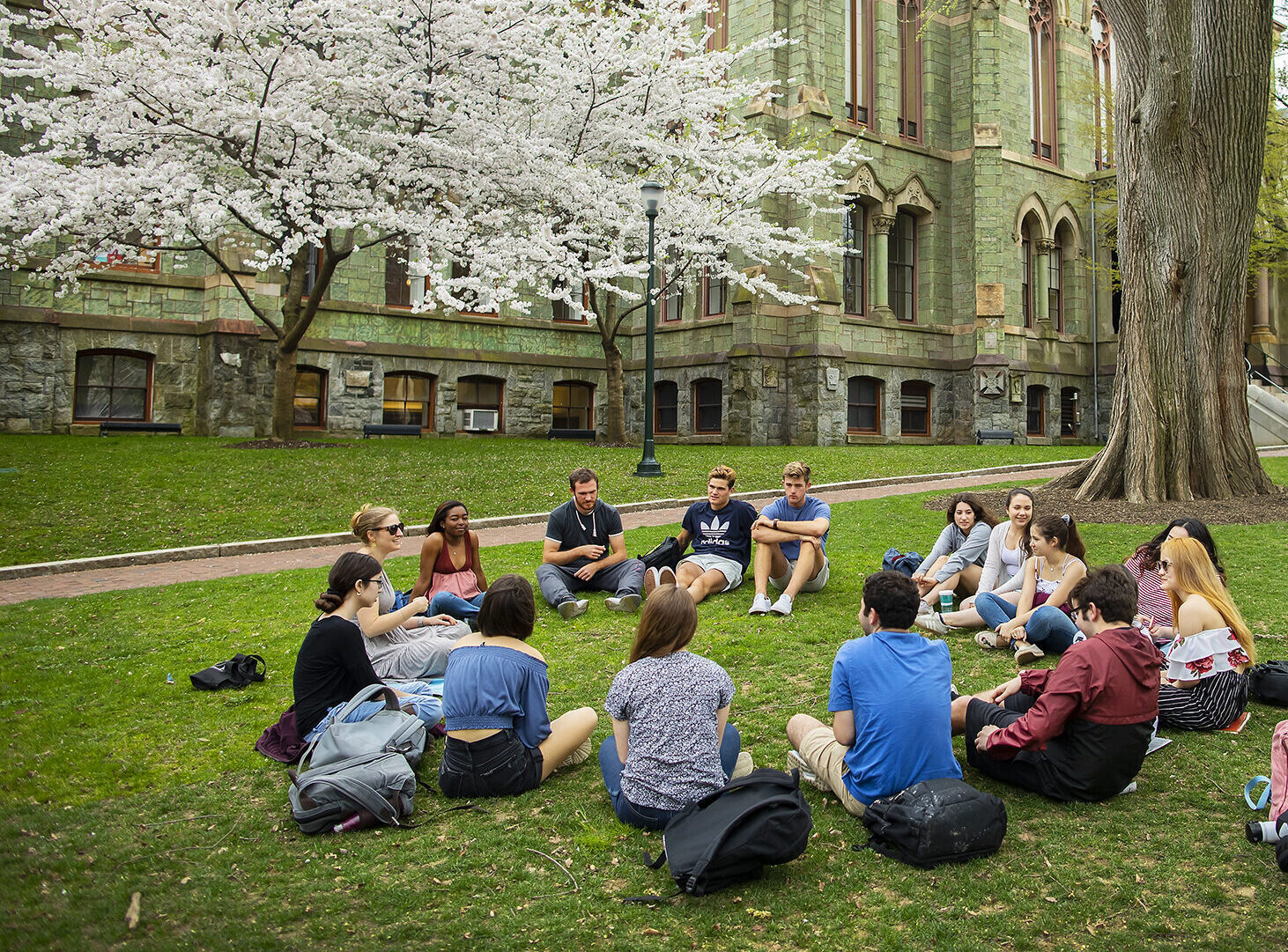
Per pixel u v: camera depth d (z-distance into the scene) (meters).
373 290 25.23
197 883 3.79
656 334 29.34
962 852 3.83
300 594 9.16
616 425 23.98
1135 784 4.61
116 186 16.16
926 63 28.91
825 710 5.70
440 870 3.88
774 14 25.78
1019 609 6.86
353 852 4.06
